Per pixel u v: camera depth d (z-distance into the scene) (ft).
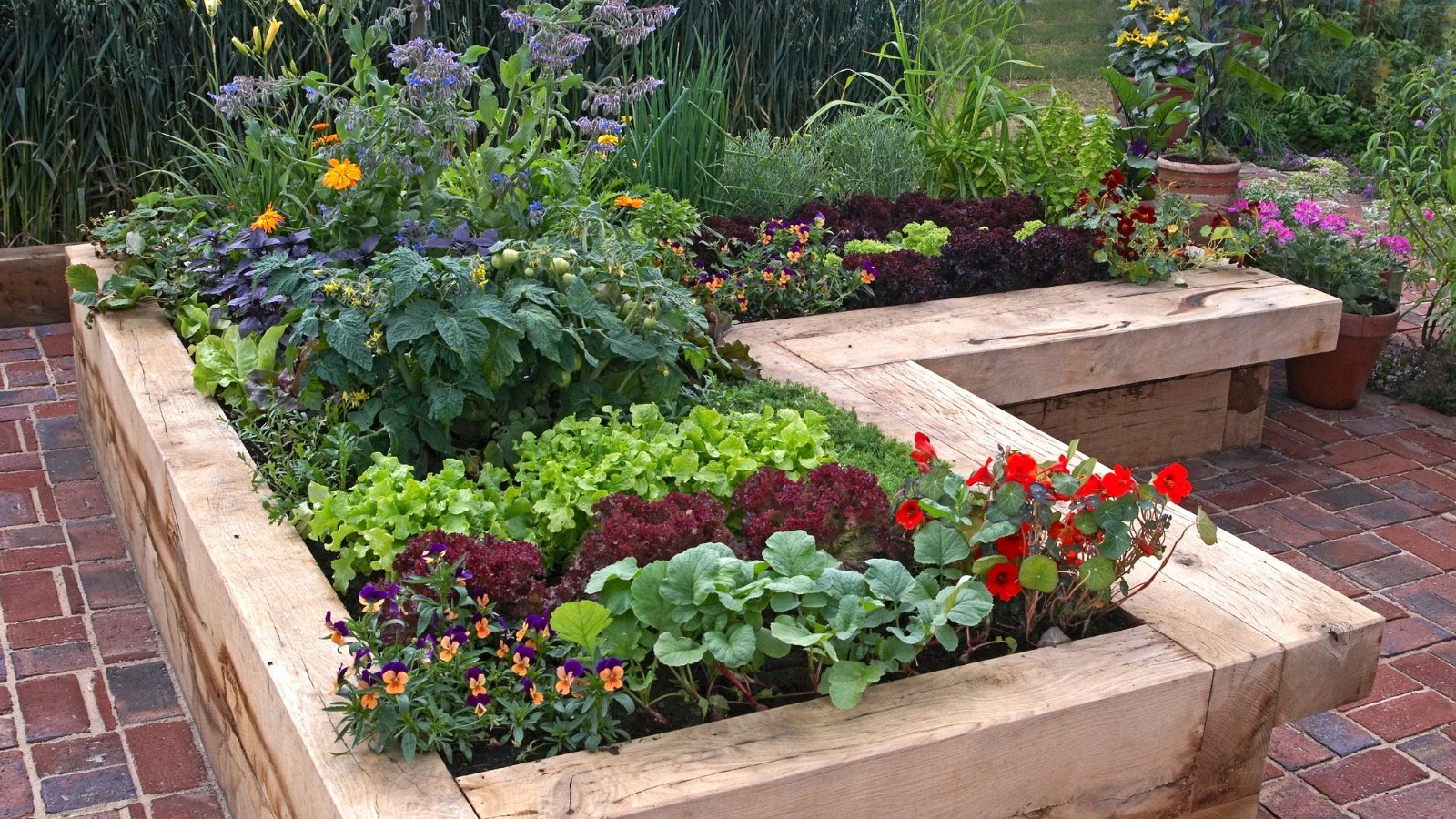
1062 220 18.03
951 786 7.27
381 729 6.91
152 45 19.19
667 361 11.19
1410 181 18.72
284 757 7.54
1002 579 7.83
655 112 17.99
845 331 14.88
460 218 12.95
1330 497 15.17
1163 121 19.80
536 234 13.04
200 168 19.77
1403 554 13.76
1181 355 15.43
